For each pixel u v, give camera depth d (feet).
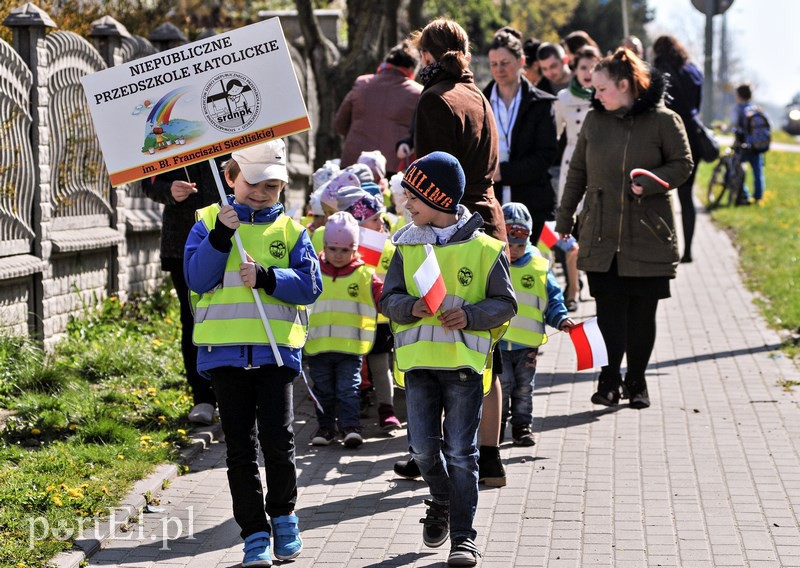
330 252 27.14
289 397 19.88
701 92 49.14
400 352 19.80
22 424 26.05
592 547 20.21
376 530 21.36
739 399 30.55
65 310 34.78
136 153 19.71
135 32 53.93
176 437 26.37
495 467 23.48
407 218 27.78
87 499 21.66
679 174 28.58
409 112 39.01
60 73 34.86
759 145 79.92
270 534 20.56
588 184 29.53
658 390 31.81
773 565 19.27
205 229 19.80
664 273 29.07
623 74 28.63
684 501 22.57
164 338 36.14
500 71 31.65
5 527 20.15
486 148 23.17
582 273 52.16
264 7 85.10
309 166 67.00
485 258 19.60
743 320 41.34
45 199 33.04
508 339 26.43
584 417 29.30
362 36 58.90
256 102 19.75
